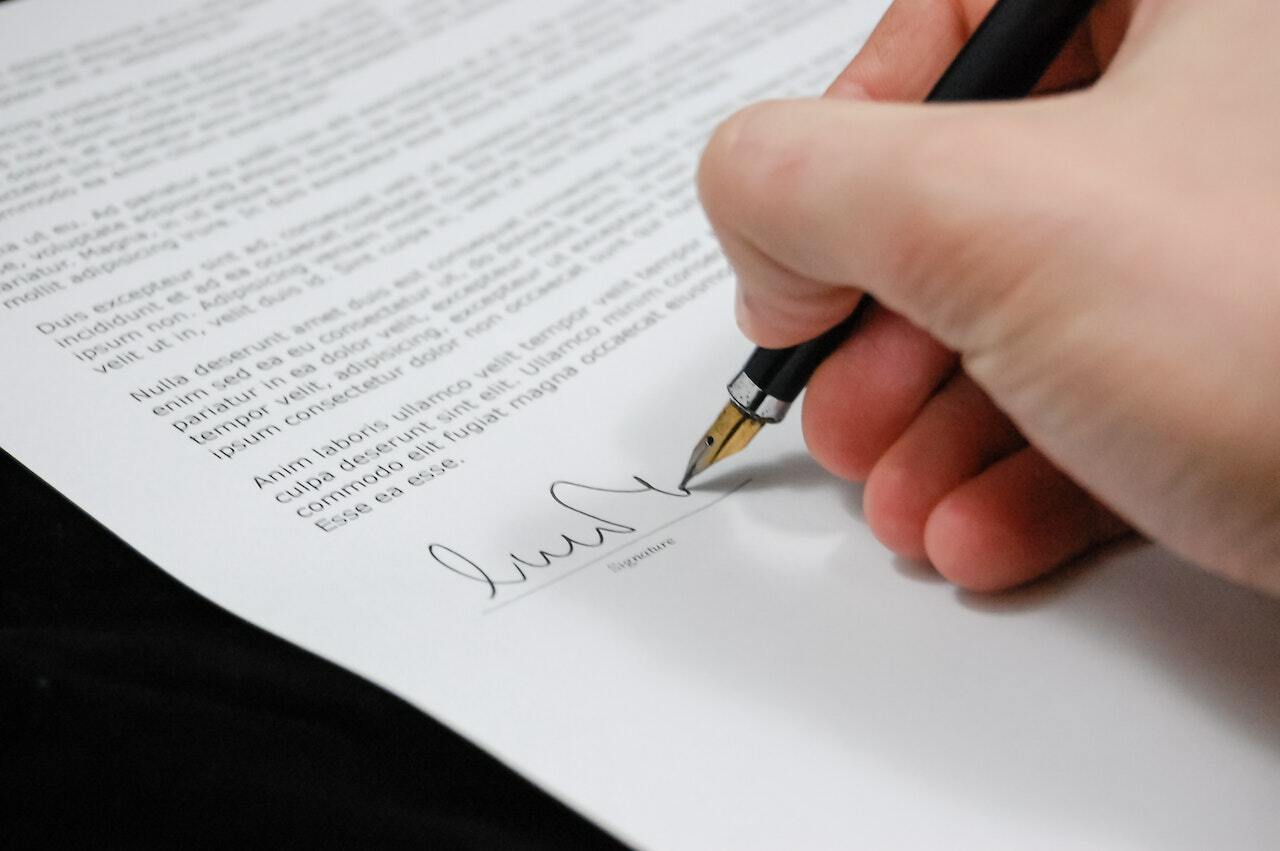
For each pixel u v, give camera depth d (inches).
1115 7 15.2
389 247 19.2
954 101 13.9
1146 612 13.6
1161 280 10.8
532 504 15.0
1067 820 11.7
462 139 21.6
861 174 11.7
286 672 13.4
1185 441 11.1
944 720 12.6
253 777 12.5
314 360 17.1
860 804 11.8
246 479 15.1
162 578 14.6
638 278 18.6
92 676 13.4
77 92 22.3
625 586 13.9
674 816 11.7
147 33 23.9
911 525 14.2
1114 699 12.7
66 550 14.9
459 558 14.2
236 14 24.6
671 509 15.0
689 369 17.0
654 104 22.4
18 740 12.9
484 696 12.7
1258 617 13.5
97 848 12.0
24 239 19.1
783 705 12.7
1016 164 11.2
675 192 20.3
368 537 14.4
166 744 12.8
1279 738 12.4
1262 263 10.6
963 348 12.4
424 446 15.7
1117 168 11.1
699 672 13.0
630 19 24.8
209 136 21.5
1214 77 11.7
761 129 12.6
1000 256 11.2
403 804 12.4
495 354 17.2
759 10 25.0
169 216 19.6
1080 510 13.9
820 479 15.6
